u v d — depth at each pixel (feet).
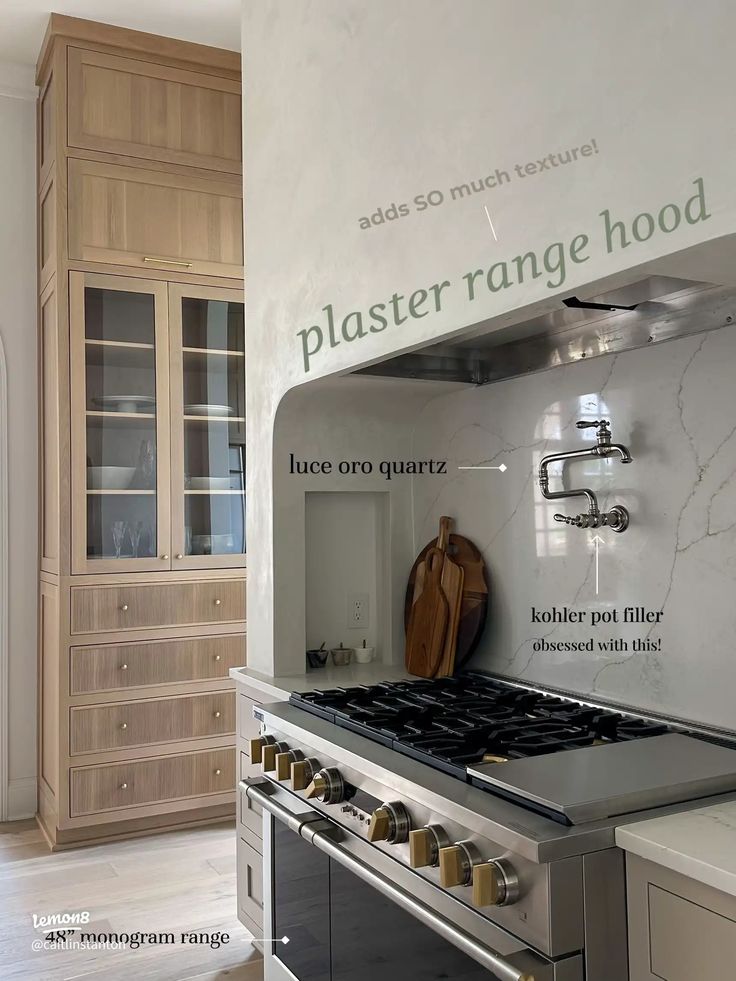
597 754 5.57
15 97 13.55
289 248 8.77
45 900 10.45
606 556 7.16
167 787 12.67
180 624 12.82
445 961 5.25
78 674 12.15
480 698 7.52
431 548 9.32
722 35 4.11
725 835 4.33
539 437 7.93
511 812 4.78
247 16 9.82
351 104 7.58
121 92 12.67
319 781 6.46
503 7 5.67
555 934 4.33
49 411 12.87
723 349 6.09
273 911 7.82
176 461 12.91
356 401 9.28
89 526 12.31
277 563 9.04
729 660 6.07
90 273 12.39
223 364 13.35
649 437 6.72
